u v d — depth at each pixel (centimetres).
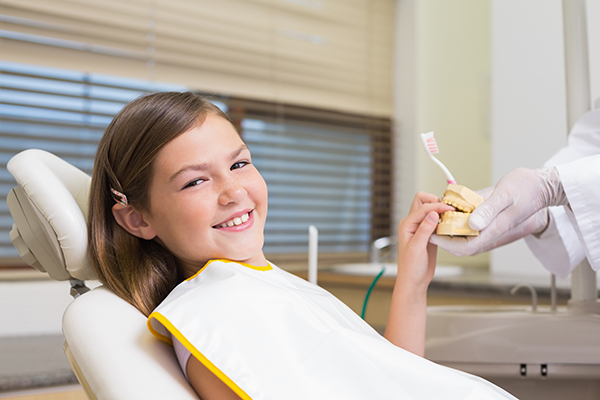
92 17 182
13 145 161
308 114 250
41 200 68
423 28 271
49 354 124
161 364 59
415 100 270
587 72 105
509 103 194
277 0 240
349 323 73
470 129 256
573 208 80
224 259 71
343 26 261
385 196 273
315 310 64
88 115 173
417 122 270
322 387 57
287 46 243
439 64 265
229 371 54
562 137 182
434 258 91
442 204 82
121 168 72
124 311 66
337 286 194
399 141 275
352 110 263
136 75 194
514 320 96
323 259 245
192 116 70
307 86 250
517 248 192
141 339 61
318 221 250
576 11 104
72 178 80
